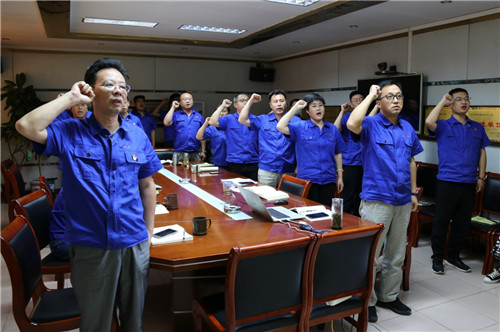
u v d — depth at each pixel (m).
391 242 3.12
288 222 2.72
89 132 1.81
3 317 3.05
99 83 1.76
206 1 4.78
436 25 5.71
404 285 3.59
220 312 2.08
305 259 1.99
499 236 3.83
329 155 4.18
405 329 2.92
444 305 3.31
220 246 2.24
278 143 4.72
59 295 2.29
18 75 7.54
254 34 6.75
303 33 6.64
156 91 9.12
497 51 4.96
